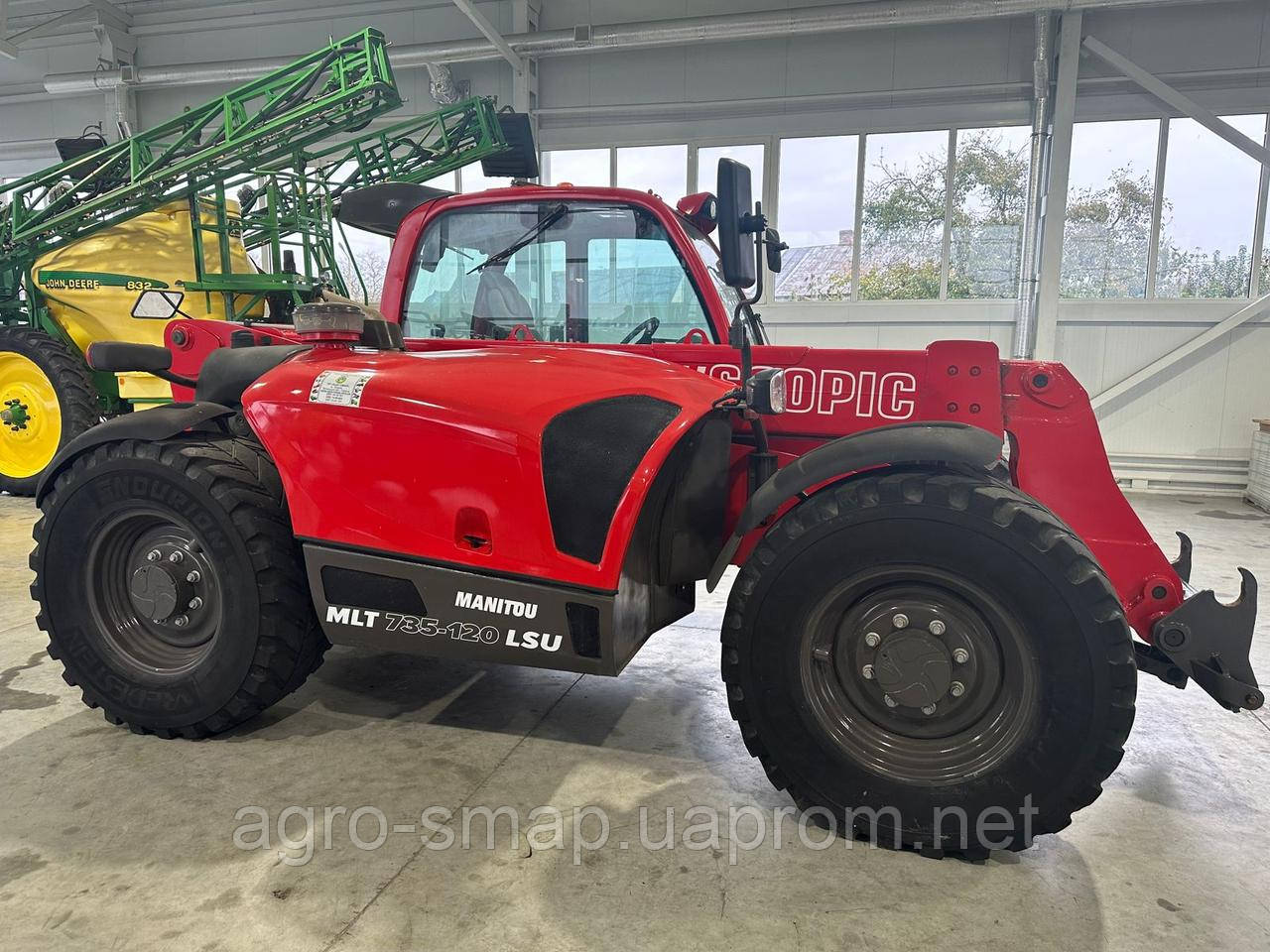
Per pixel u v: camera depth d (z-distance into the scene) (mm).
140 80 8602
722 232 1749
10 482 5461
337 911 1405
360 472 1818
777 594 1642
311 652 2035
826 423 2092
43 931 1352
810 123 7285
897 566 1575
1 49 7754
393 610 1856
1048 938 1379
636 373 1846
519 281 2492
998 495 1520
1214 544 4723
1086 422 1975
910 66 7004
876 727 1659
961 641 1576
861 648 1645
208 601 2021
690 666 2633
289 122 5527
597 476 1694
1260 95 6395
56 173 5723
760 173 7484
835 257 7441
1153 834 1719
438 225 2525
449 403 1764
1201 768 2021
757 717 1684
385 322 2289
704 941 1351
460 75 8109
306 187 6168
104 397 5852
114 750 1980
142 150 5703
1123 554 1931
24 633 2850
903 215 7230
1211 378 6691
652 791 1830
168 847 1583
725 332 2309
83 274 5602
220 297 5957
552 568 1712
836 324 7406
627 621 1765
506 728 2145
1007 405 2014
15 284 5887
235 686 1942
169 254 5789
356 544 1845
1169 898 1496
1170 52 6512
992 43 6809
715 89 7461
